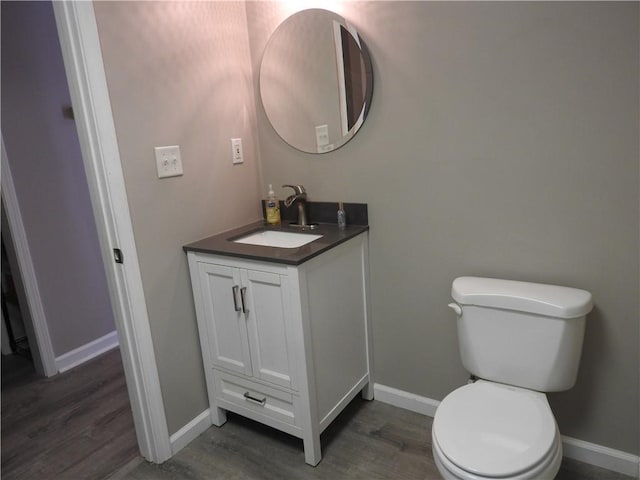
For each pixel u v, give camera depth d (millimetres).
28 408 2311
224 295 1825
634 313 1532
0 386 2465
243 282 1744
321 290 1744
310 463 1791
